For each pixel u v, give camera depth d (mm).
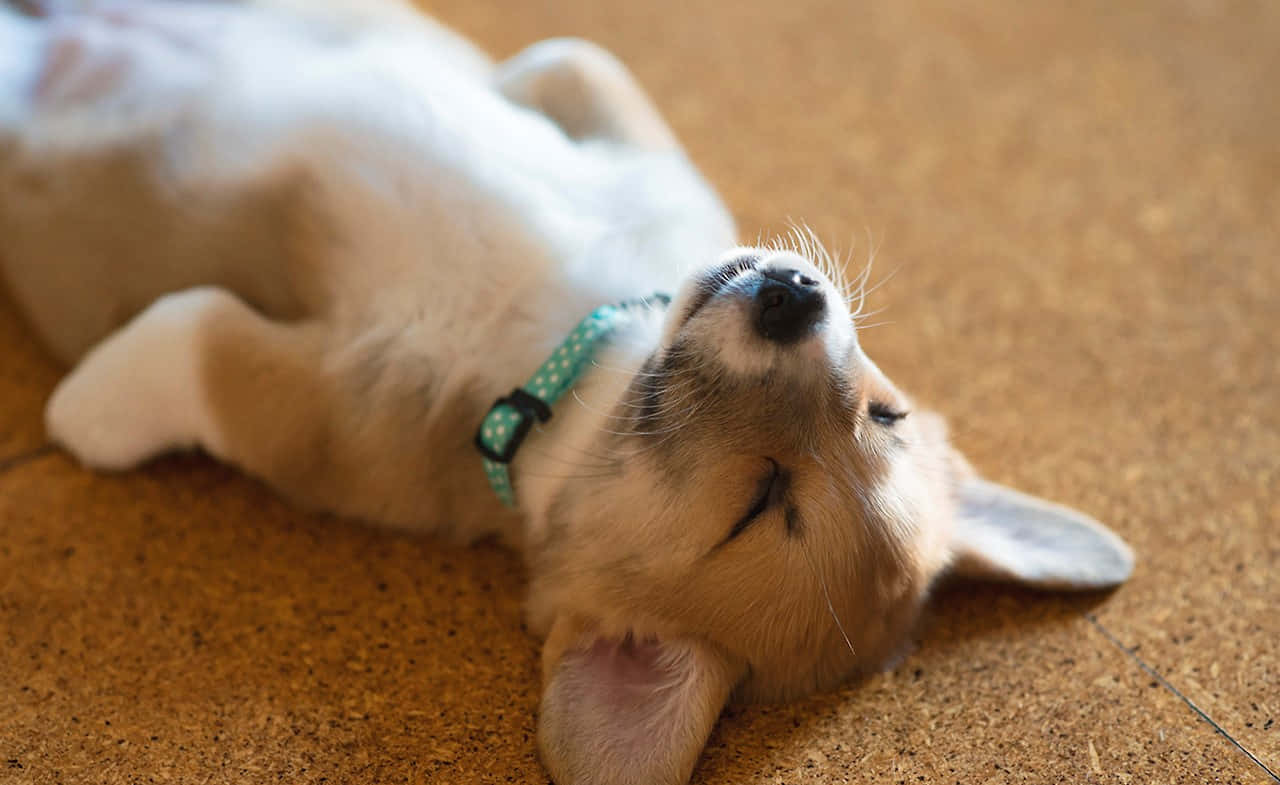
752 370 507
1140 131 761
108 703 540
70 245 597
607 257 560
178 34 625
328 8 662
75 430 581
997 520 580
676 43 786
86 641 555
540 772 531
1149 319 678
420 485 570
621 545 521
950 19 815
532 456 548
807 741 540
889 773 534
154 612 564
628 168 591
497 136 581
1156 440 635
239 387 554
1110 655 569
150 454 589
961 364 658
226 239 579
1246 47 806
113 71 608
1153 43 807
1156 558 598
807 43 794
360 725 540
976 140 751
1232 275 697
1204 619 579
